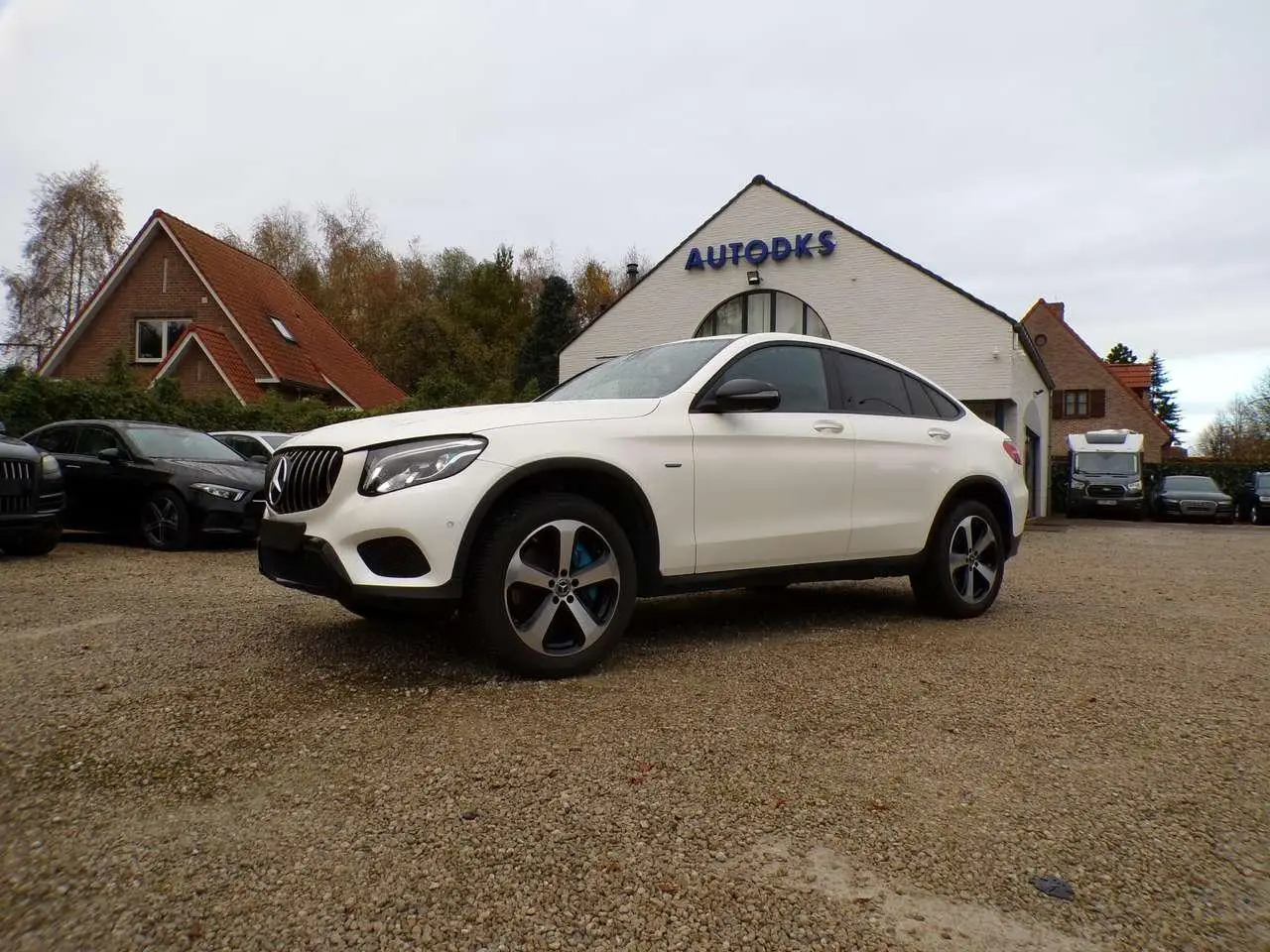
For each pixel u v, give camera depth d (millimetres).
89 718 2996
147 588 5918
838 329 20344
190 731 2879
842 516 4621
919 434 5074
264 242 45844
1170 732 3109
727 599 5805
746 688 3510
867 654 4160
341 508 3393
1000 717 3227
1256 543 13898
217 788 2432
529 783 2500
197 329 21922
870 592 6195
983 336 18953
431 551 3305
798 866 2084
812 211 20594
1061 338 43000
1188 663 4172
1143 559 10297
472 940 1751
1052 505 28609
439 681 3486
